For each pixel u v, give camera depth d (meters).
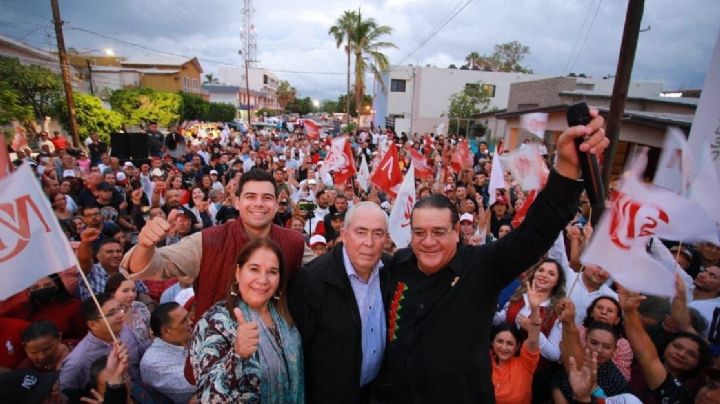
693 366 2.97
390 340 2.33
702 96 3.25
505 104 41.22
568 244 5.59
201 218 7.68
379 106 50.12
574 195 1.82
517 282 4.47
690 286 4.34
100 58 44.66
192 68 47.81
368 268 2.39
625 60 6.64
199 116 38.19
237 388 1.81
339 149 9.50
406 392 2.17
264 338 2.05
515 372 3.13
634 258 2.76
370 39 35.69
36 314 3.82
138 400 3.02
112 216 7.52
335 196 7.77
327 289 2.37
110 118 21.77
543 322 3.65
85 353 3.17
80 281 4.22
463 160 11.91
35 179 2.68
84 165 12.32
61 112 19.52
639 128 12.55
